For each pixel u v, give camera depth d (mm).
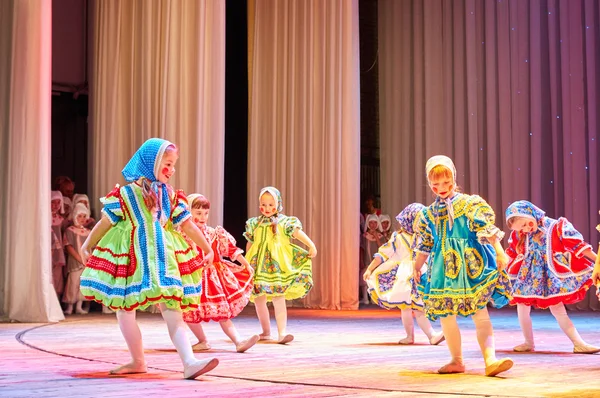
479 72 10297
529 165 9836
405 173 10789
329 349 4430
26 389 2750
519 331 5891
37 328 5938
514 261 4422
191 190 8203
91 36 8922
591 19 9328
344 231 9133
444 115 10539
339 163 9188
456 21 10469
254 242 4992
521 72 9898
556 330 5988
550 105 9719
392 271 4875
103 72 8289
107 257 3080
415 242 4734
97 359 3785
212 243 4402
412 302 4684
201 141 8242
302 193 9328
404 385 2930
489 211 3262
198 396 2607
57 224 7555
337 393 2711
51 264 6973
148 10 8273
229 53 10359
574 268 4246
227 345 4625
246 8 10344
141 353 3229
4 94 6871
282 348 4488
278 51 9633
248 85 9797
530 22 9828
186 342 3090
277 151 9570
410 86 10836
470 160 10219
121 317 3182
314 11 9461
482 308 3277
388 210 10906
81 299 7711
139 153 3207
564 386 2922
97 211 8148
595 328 6156
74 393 2654
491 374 3209
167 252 3084
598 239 9195
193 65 8305
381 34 11070
